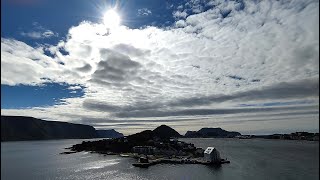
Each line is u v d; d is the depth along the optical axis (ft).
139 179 497.87
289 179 481.05
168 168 610.65
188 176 519.19
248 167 613.93
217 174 534.78
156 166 640.99
